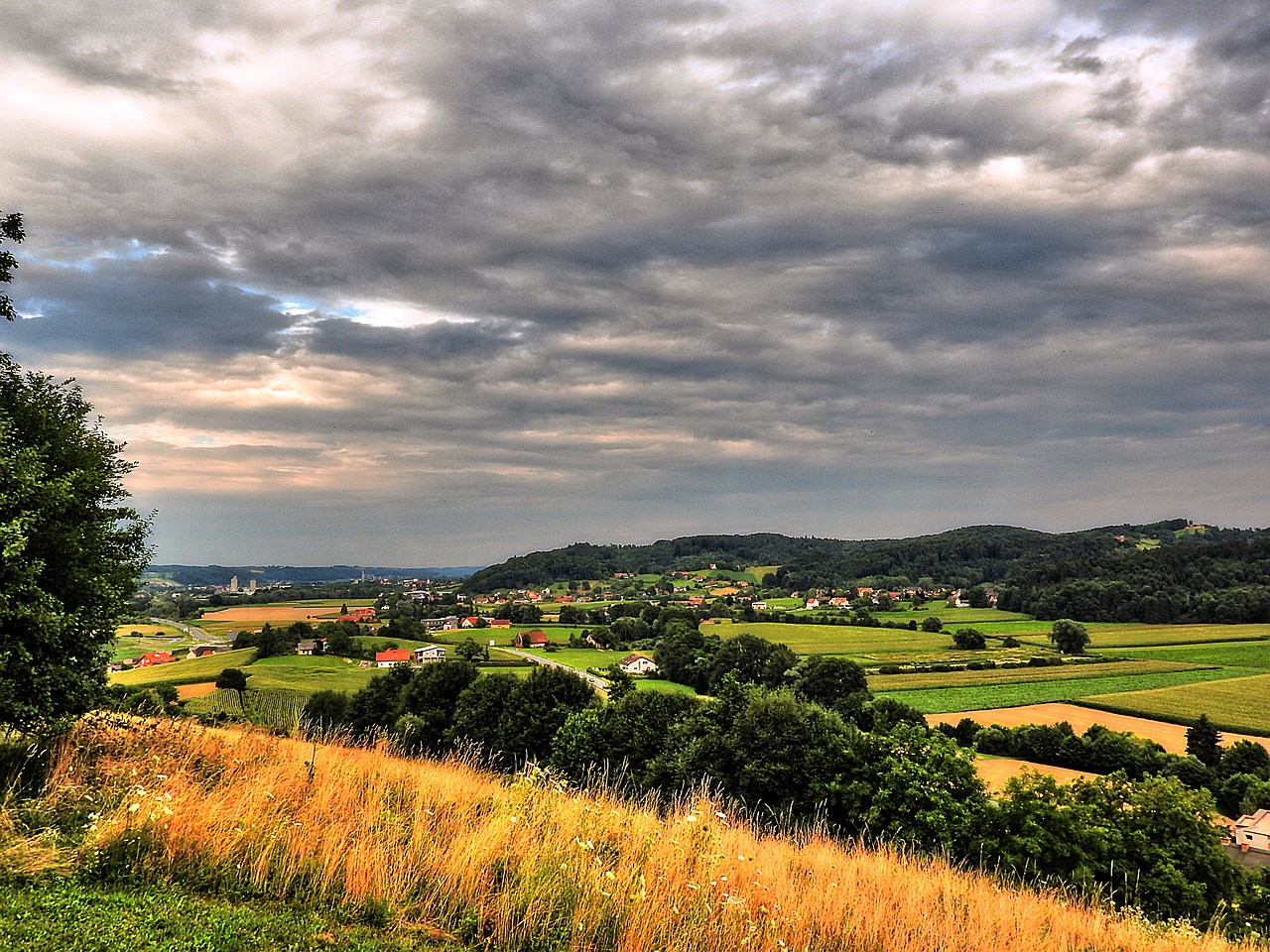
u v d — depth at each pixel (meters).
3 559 12.70
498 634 146.75
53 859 6.73
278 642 111.94
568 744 41.09
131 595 17.94
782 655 90.81
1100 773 61.12
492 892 7.16
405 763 12.66
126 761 10.30
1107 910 12.61
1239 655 110.75
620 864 7.93
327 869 7.09
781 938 7.01
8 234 19.09
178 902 6.25
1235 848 43.97
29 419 16.70
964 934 8.63
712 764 35.25
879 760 32.31
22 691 13.09
